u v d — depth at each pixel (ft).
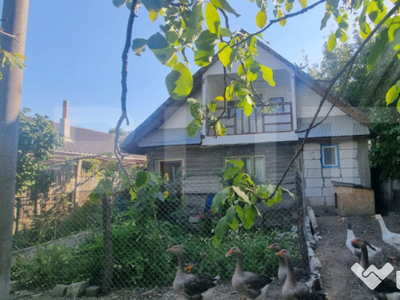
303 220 12.14
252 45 4.71
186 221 15.03
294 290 9.03
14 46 9.25
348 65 3.11
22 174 16.58
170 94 2.69
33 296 12.91
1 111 9.68
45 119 18.89
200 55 2.72
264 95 21.43
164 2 2.81
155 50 2.72
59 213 15.67
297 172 12.82
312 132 14.51
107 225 13.11
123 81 3.04
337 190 14.03
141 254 13.39
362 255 9.18
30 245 15.58
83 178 15.51
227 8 2.49
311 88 19.42
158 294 12.26
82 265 13.71
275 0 4.87
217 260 13.07
